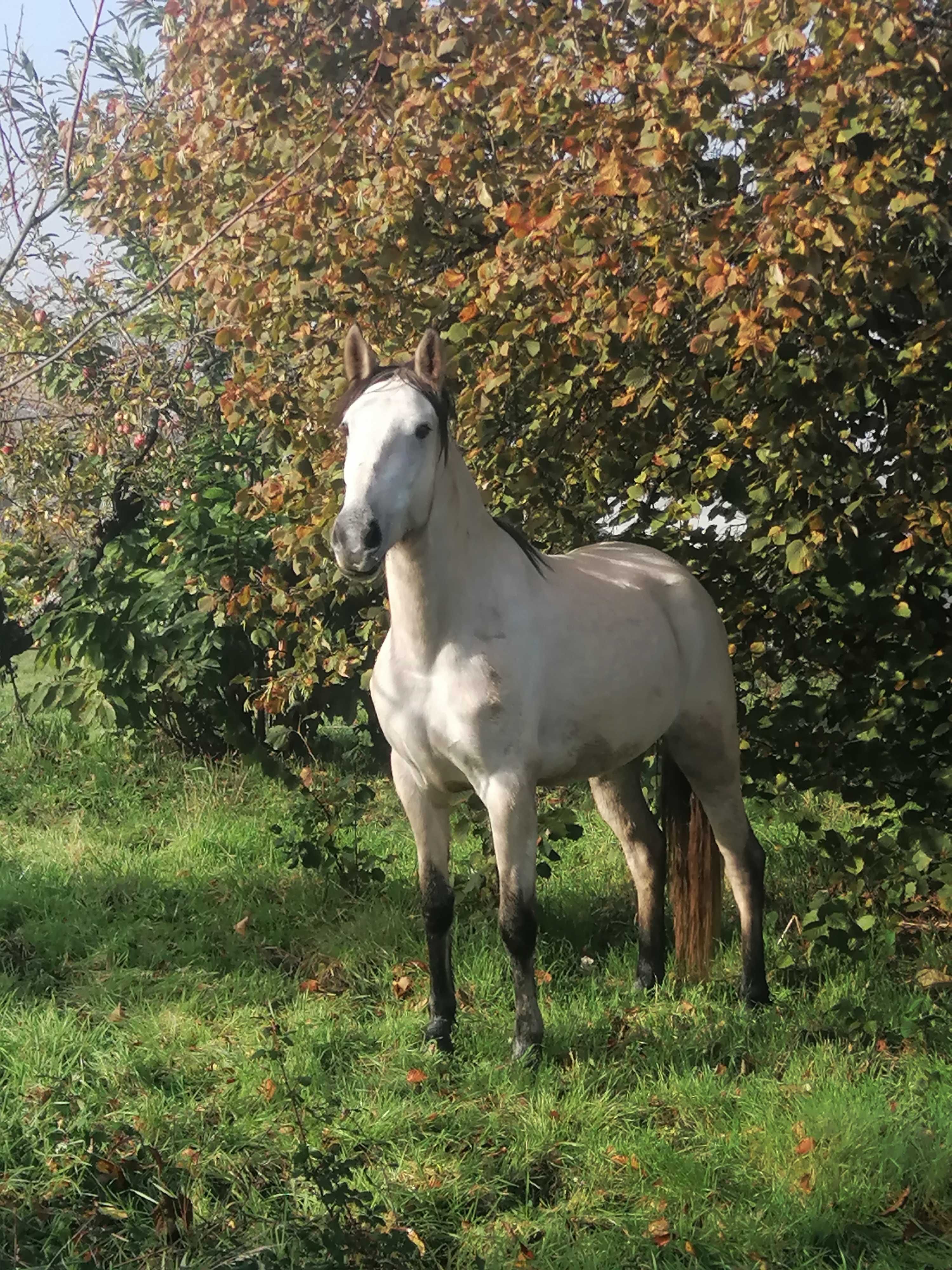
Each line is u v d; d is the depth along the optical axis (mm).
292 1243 2600
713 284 3166
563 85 3447
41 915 4812
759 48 3109
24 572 7184
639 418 4281
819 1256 2725
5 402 3895
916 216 3764
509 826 3629
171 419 6395
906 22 3109
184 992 4129
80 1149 3037
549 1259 2705
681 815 4320
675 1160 3070
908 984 4281
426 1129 3279
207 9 4102
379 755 7172
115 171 4469
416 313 4156
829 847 4445
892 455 4094
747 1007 4164
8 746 7637
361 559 3148
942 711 4473
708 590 4883
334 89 4082
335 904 5137
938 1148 3107
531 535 4586
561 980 4395
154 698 7188
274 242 3936
